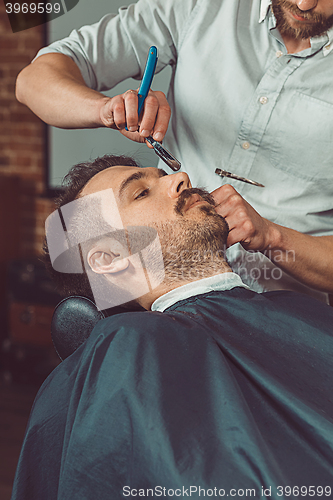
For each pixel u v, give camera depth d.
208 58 1.17
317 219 1.22
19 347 2.73
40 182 2.98
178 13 1.20
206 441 0.68
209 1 1.17
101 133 2.75
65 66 1.18
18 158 3.00
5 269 2.88
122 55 1.27
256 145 1.17
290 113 1.12
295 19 1.04
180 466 0.66
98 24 1.28
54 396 0.82
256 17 1.14
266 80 1.13
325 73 1.10
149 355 0.75
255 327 0.90
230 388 0.73
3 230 2.86
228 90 1.16
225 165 1.21
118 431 0.72
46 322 2.62
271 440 0.72
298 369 0.84
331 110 1.09
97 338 0.81
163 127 0.98
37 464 0.80
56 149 2.88
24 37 2.81
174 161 0.96
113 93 2.56
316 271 1.13
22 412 2.49
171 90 1.32
